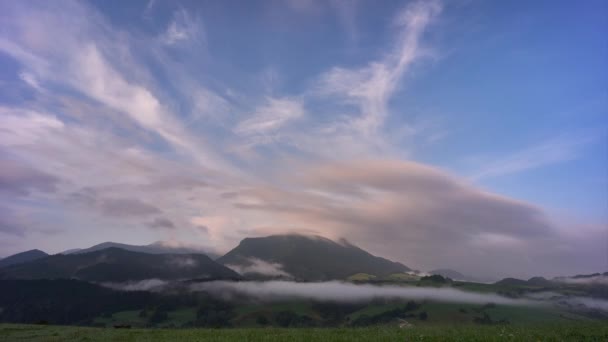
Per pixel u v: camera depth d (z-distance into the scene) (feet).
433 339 84.79
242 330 139.44
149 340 112.16
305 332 119.85
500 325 130.11
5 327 193.67
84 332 162.09
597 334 88.17
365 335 98.78
